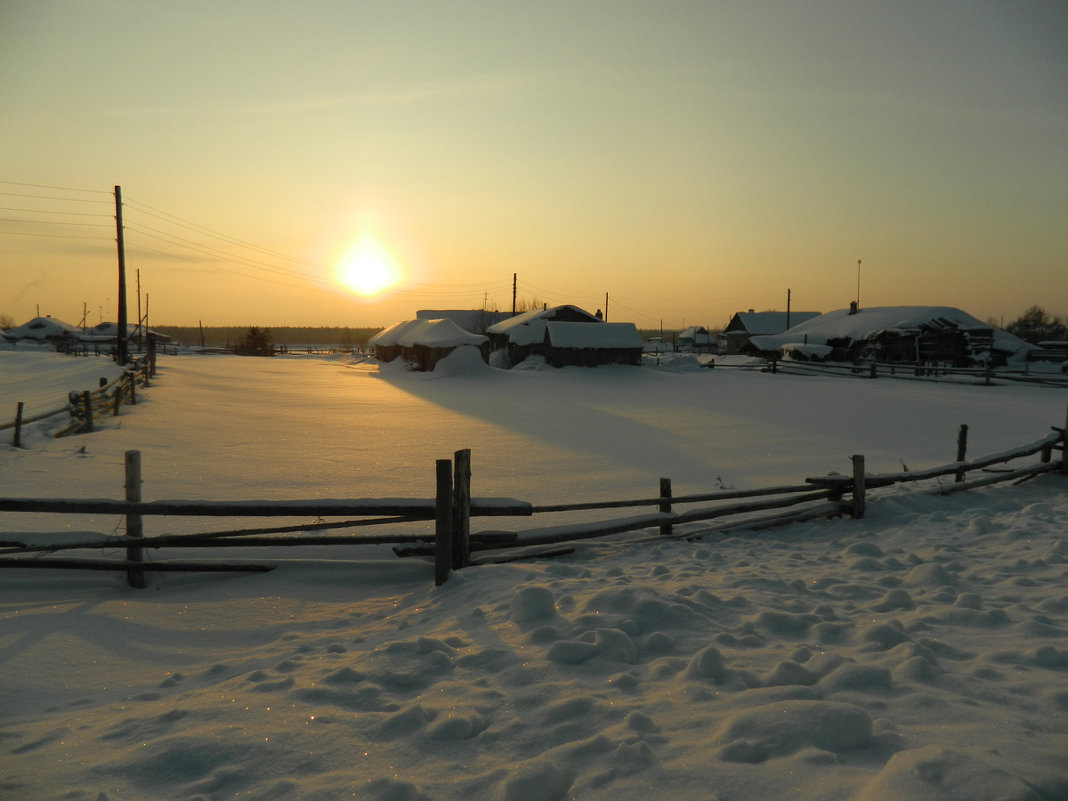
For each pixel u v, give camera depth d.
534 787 2.57
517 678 3.83
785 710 3.01
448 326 54.09
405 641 4.43
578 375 48.97
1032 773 2.45
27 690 4.05
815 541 7.82
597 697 3.49
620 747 2.86
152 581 6.40
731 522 8.41
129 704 3.81
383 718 3.34
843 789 2.46
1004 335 61.75
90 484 10.70
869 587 5.59
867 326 60.28
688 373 51.91
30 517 8.66
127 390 23.22
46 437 15.29
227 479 11.76
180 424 18.78
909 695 3.34
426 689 3.78
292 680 3.93
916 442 17.34
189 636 5.21
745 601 5.20
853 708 2.98
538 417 23.31
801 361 60.47
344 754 3.03
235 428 18.58
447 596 5.89
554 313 60.75
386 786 2.71
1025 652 3.85
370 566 6.81
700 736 3.00
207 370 46.12
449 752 3.04
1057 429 11.45
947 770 2.41
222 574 6.60
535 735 3.14
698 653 3.78
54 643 4.77
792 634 4.47
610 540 7.73
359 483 11.77
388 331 66.19
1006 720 3.03
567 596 5.25
